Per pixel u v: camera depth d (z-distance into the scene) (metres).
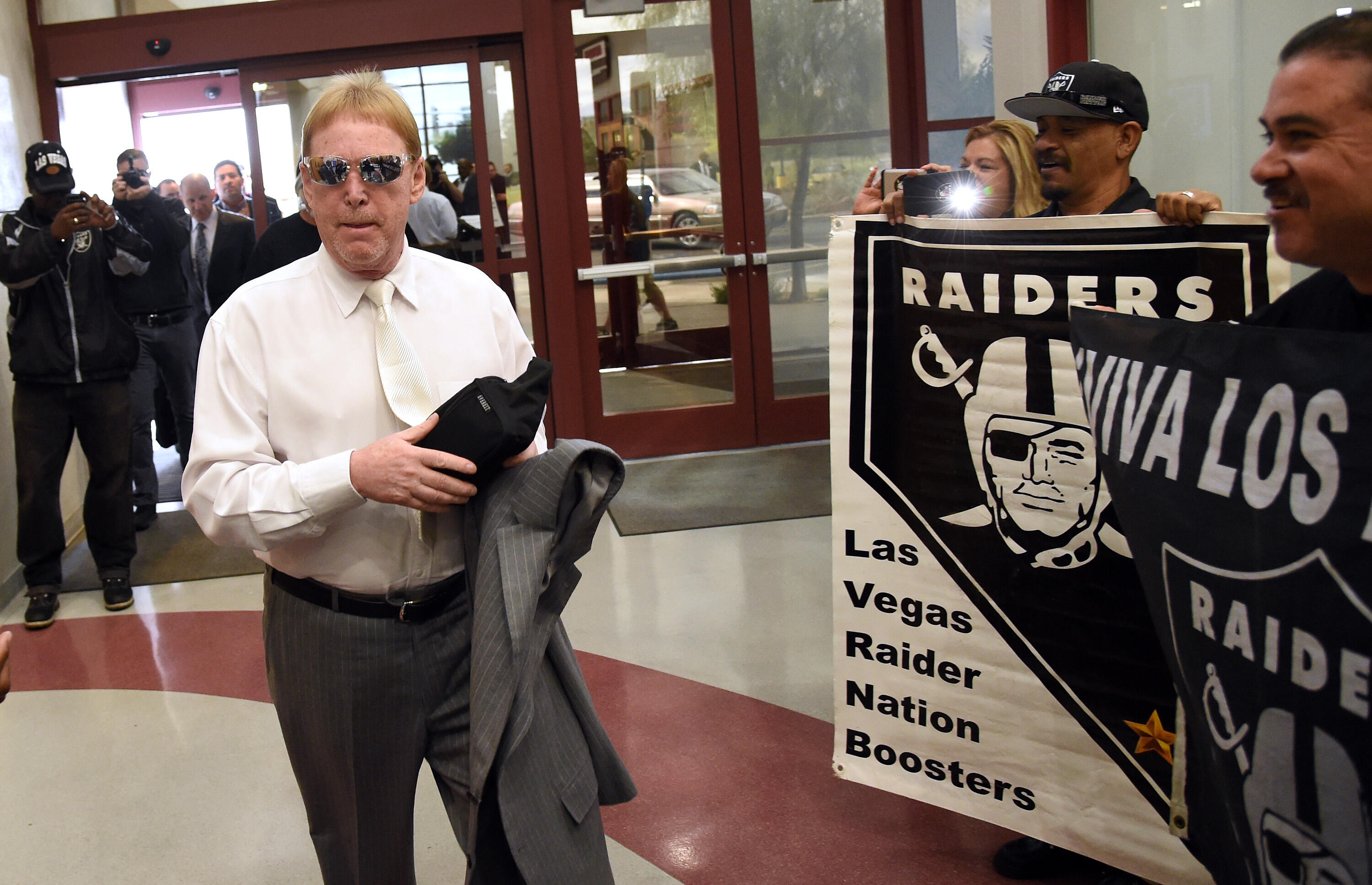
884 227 2.21
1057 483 2.05
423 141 5.77
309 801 1.82
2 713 3.53
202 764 3.12
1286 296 1.46
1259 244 1.85
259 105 5.65
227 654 3.91
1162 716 1.98
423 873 2.53
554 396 6.00
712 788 2.79
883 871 2.41
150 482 5.60
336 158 1.60
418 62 5.68
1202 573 1.16
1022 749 2.14
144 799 2.94
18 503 4.45
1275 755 1.06
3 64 5.05
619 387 6.12
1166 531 1.22
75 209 4.09
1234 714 1.12
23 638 4.18
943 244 2.13
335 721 1.72
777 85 6.04
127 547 4.49
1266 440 1.10
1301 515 1.04
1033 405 2.06
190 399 5.86
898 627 2.26
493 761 1.54
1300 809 1.04
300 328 1.69
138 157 5.62
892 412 2.22
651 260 6.05
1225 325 1.20
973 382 2.12
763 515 5.01
